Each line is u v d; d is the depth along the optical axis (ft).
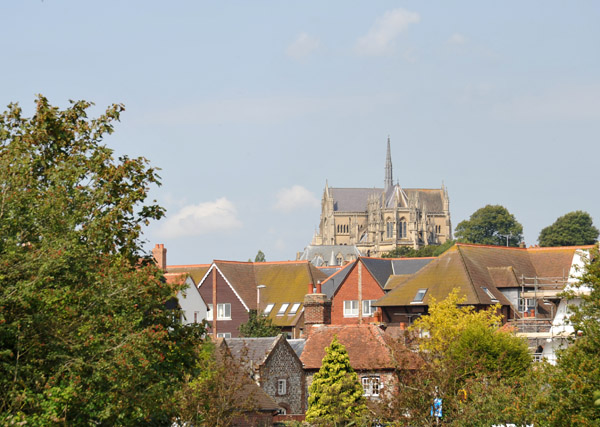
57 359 272.10
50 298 277.23
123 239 334.65
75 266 286.87
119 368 274.36
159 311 317.63
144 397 288.30
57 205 290.56
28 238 287.28
